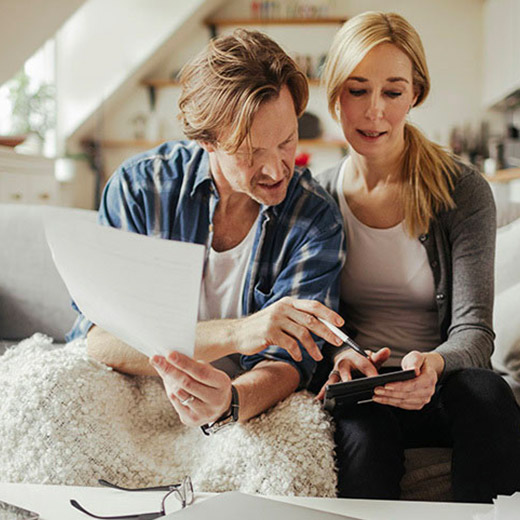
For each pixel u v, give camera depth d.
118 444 1.08
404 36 1.32
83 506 0.81
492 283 1.34
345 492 1.03
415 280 1.42
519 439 1.04
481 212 1.37
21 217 2.04
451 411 1.11
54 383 1.08
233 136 1.06
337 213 1.35
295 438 1.02
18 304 2.01
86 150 5.92
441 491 1.13
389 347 1.44
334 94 1.37
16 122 4.97
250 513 0.72
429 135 5.73
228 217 1.32
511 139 5.21
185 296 0.77
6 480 1.04
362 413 1.09
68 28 5.68
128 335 0.88
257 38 1.13
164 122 5.96
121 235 0.78
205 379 0.90
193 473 1.07
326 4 5.80
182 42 5.89
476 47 5.69
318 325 1.05
